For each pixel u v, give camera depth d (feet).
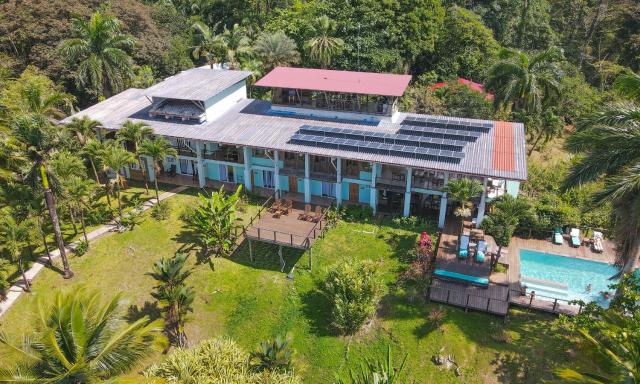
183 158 155.63
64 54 177.06
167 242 130.52
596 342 69.46
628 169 82.64
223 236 126.31
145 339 79.71
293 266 122.62
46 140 105.60
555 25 296.51
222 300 115.44
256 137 142.82
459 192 115.03
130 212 139.95
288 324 109.09
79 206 124.77
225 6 311.06
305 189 143.64
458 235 128.77
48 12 200.54
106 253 126.82
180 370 87.61
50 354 69.97
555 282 110.63
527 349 97.25
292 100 160.04
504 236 110.01
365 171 138.51
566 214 127.95
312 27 225.15
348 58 225.56
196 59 257.34
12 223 109.50
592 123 92.63
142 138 143.95
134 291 117.29
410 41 226.38
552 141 191.83
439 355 98.27
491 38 242.17
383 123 150.20
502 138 137.69
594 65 256.93
